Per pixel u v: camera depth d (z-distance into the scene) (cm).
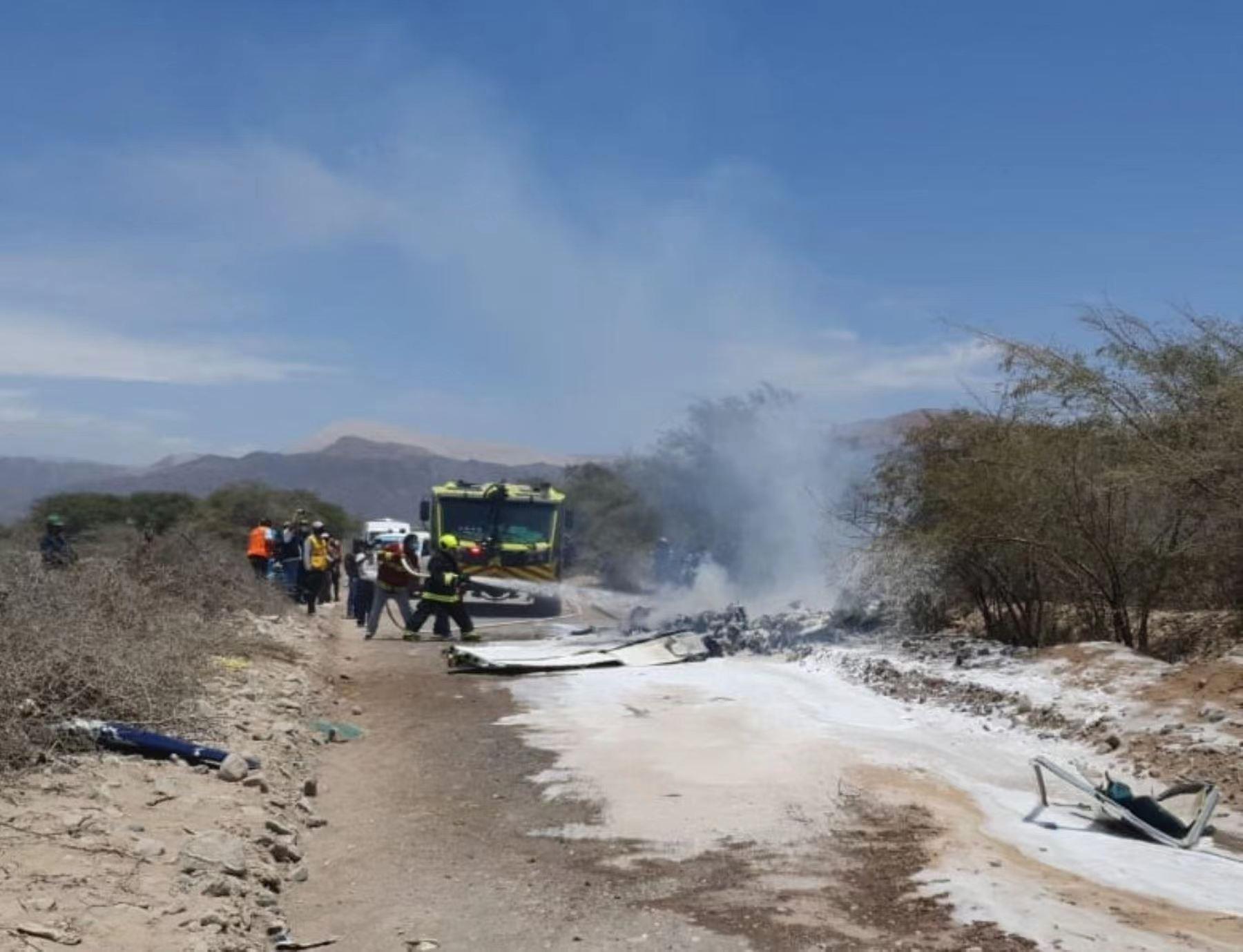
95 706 982
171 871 682
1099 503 1404
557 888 732
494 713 1322
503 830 862
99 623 1195
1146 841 801
